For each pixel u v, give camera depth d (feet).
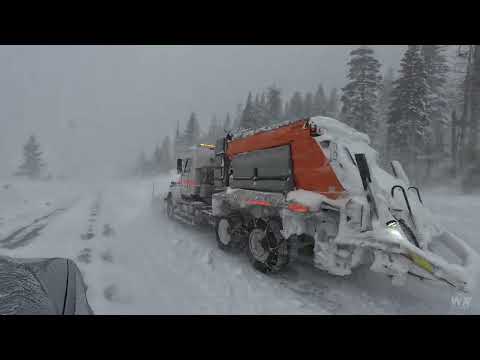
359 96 85.05
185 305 11.54
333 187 12.51
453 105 90.94
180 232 25.61
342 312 11.15
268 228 15.38
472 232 20.16
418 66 75.36
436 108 89.92
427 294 12.73
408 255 9.84
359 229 11.23
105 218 31.22
